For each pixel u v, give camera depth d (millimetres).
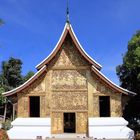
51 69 32969
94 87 32469
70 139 30078
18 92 32438
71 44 33375
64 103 32406
